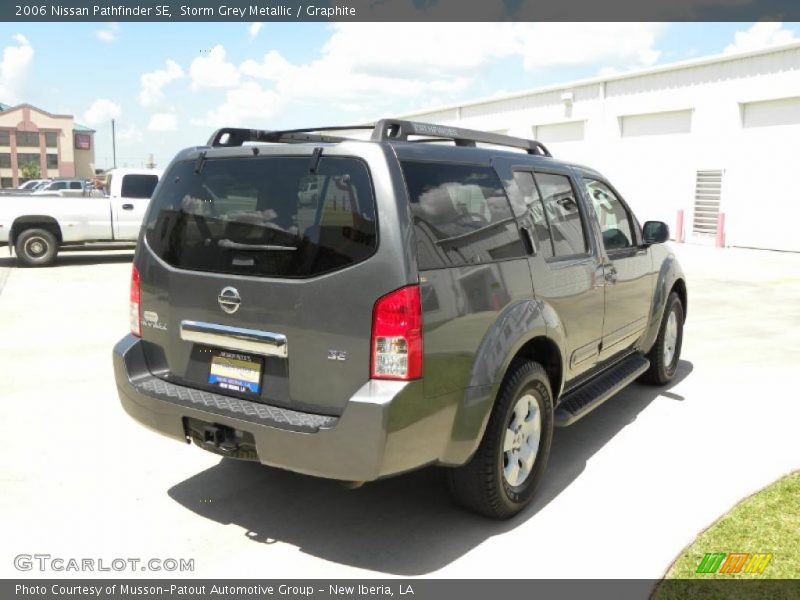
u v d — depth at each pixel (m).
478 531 3.51
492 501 3.46
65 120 108.56
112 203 14.45
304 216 3.10
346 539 3.42
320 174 3.10
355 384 2.95
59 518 3.58
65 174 109.38
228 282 3.25
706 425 5.03
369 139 3.29
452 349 3.08
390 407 2.84
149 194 14.80
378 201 2.94
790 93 16.77
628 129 21.56
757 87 17.55
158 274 3.55
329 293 2.98
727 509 3.71
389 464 2.90
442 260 3.09
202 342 3.38
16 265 14.49
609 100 22.03
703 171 19.28
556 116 24.20
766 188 17.69
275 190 3.21
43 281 12.16
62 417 5.11
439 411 3.04
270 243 3.16
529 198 3.89
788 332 8.17
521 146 4.37
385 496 3.90
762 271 13.63
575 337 4.16
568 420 3.99
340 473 2.92
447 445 3.13
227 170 3.39
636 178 21.44
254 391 3.23
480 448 3.38
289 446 2.99
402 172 3.04
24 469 4.17
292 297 3.06
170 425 3.39
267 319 3.14
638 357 5.38
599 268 4.45
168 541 3.38
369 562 3.22
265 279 3.14
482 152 3.68
